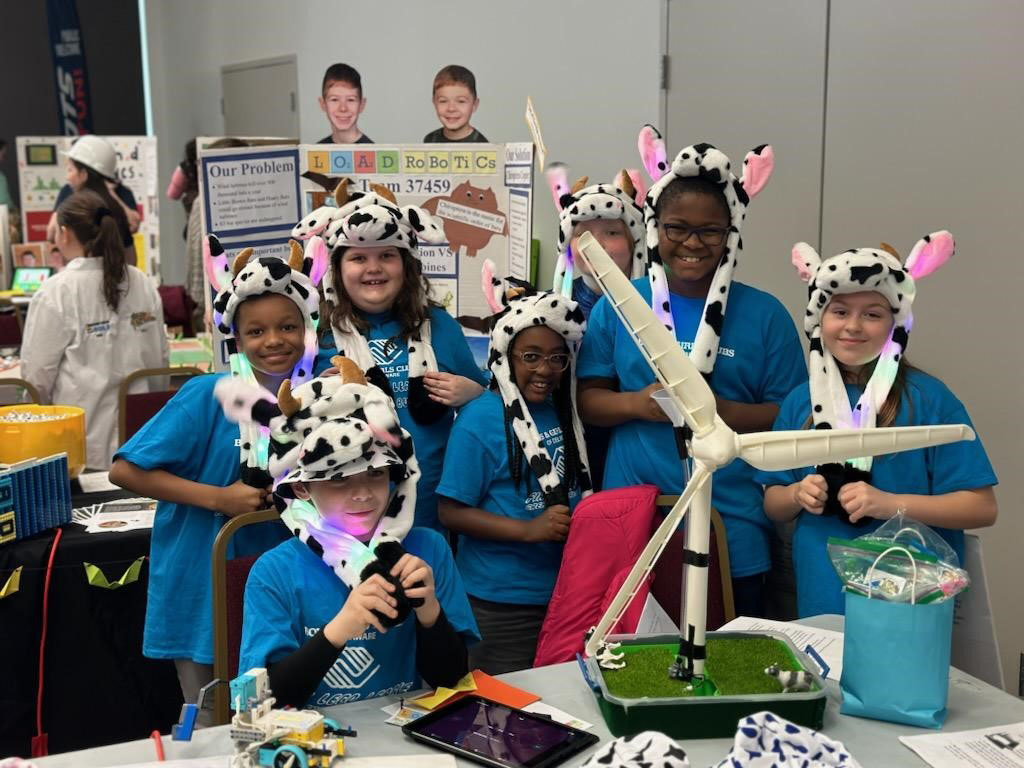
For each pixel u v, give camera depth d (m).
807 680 1.56
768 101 4.18
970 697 1.66
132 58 10.62
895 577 1.56
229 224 3.33
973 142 3.37
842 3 3.79
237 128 8.70
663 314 2.33
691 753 1.47
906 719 1.55
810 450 1.53
